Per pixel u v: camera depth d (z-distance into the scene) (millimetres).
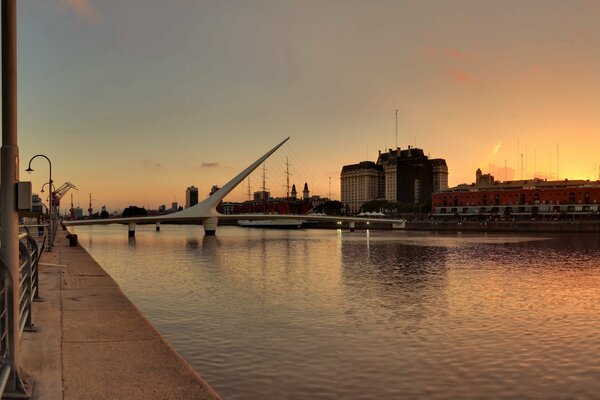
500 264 48344
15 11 6215
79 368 7906
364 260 53719
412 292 29094
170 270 43062
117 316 12336
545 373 13609
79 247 43469
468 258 55875
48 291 16516
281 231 180250
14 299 6305
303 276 38125
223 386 12297
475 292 29156
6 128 6188
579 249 70938
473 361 14688
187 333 18047
